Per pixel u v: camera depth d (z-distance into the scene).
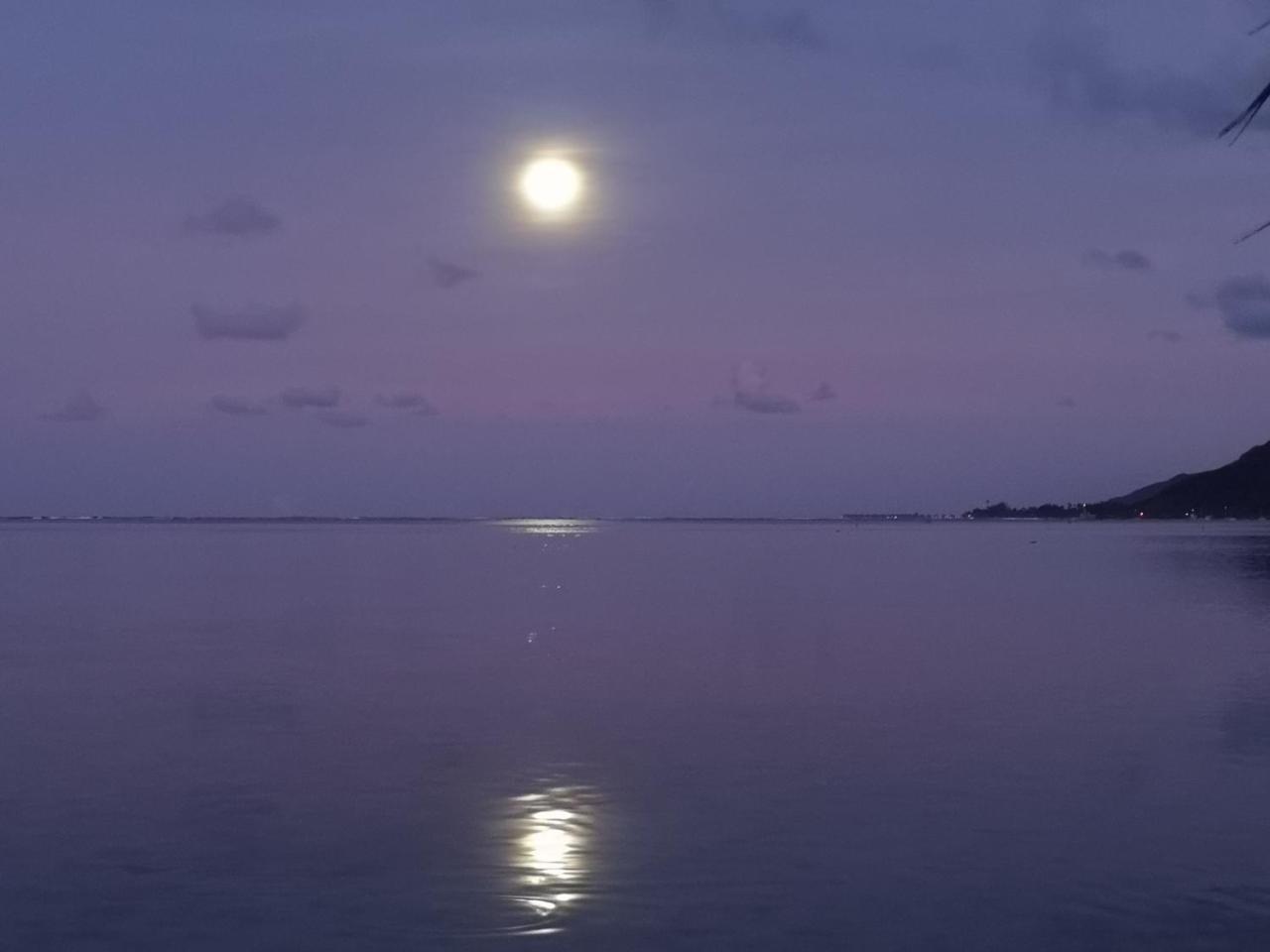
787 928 13.93
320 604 57.91
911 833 17.44
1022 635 42.97
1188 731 24.52
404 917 14.27
